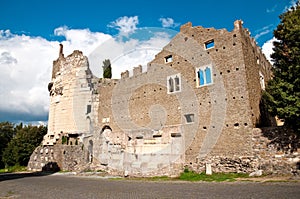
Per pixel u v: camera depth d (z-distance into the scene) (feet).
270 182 53.11
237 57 81.35
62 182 67.62
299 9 65.82
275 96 63.00
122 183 62.28
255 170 69.00
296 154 63.21
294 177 58.95
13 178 86.28
